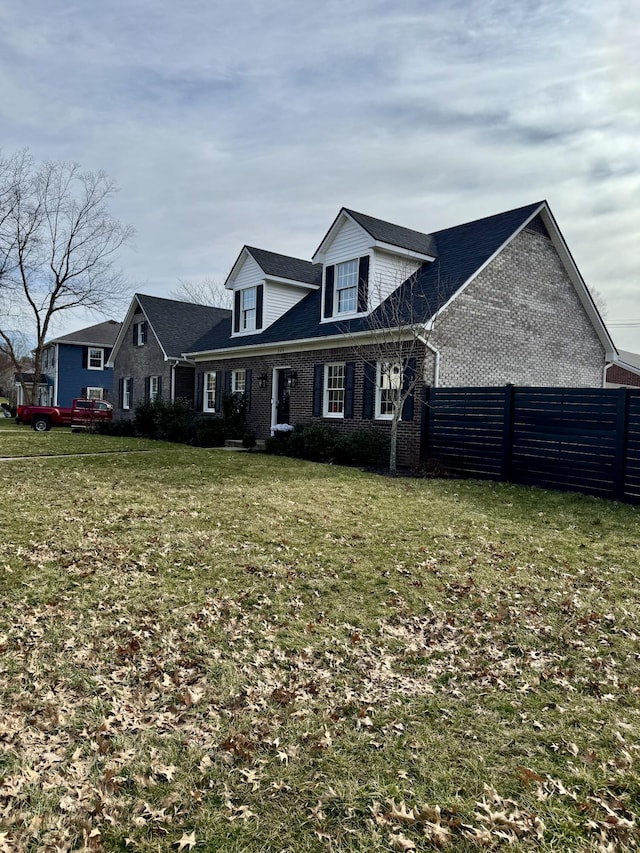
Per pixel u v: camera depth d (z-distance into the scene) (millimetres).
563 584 4898
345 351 14594
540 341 15227
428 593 4660
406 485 9883
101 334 38094
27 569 4953
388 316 13453
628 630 3998
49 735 2713
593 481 9477
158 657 3521
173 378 23172
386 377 13297
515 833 2121
